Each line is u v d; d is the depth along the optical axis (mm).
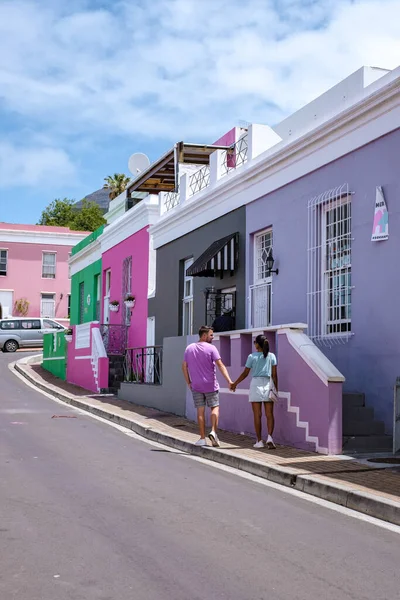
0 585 4875
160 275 20859
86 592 4773
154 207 22141
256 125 15711
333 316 12641
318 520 6973
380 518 7117
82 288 31719
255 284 15297
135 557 5566
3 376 27109
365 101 11492
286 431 11359
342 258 12422
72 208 65688
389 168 11242
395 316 10930
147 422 14492
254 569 5340
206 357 11438
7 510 6996
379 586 5023
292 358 11211
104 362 21578
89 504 7336
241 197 15828
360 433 10953
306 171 13359
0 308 48406
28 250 49250
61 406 18453
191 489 8297
